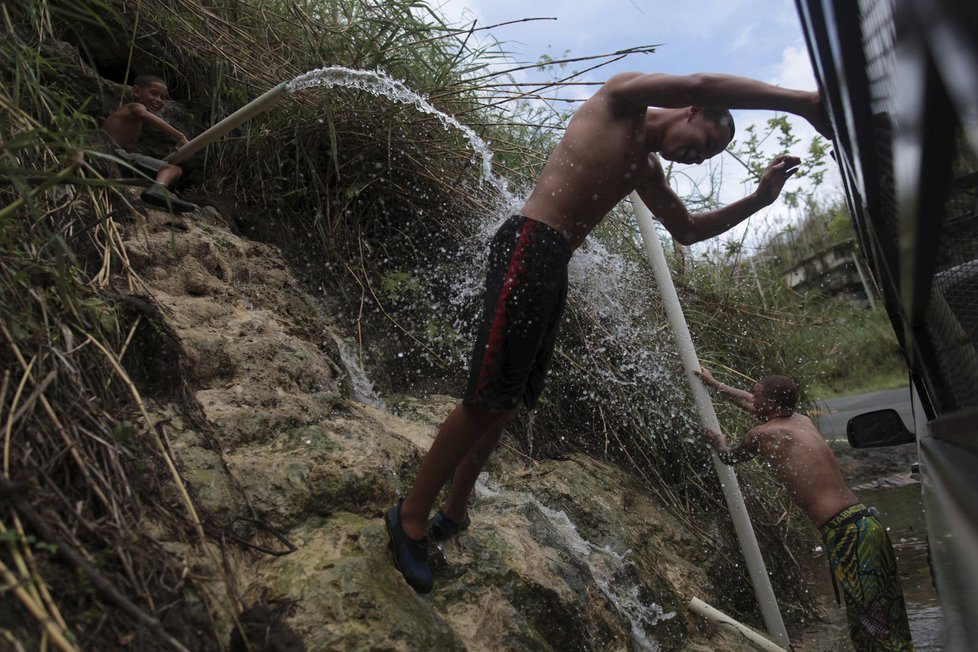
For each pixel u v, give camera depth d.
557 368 4.43
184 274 3.15
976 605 1.25
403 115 4.15
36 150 2.71
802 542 5.30
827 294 7.77
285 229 4.06
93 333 2.34
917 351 2.18
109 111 3.69
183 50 4.05
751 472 5.02
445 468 2.44
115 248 2.85
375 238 4.36
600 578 3.36
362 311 4.08
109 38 3.89
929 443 2.30
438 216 4.43
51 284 2.36
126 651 1.62
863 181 1.76
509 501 3.36
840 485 3.62
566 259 2.60
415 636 2.14
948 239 1.60
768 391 3.87
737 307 5.90
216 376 2.79
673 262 5.85
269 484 2.42
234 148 4.04
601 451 4.52
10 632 1.44
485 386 2.42
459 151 4.31
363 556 2.30
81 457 1.93
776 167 3.18
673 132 2.69
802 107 2.39
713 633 3.73
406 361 4.09
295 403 2.88
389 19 4.41
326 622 2.04
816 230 10.41
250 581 2.12
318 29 4.25
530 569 2.89
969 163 1.25
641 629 3.36
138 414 2.27
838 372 12.04
